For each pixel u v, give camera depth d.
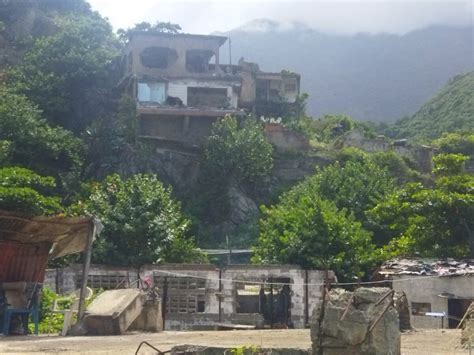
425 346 12.89
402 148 61.31
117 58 60.25
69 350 12.12
